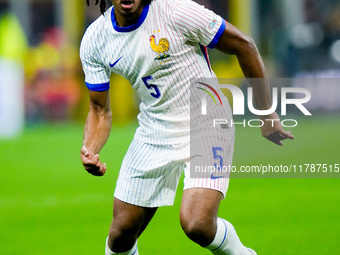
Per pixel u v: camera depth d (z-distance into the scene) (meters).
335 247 22.83
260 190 33.28
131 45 16.80
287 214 27.97
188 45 16.86
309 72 67.31
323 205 29.66
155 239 24.36
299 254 22.05
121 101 67.19
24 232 25.92
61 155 47.59
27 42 73.25
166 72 16.88
